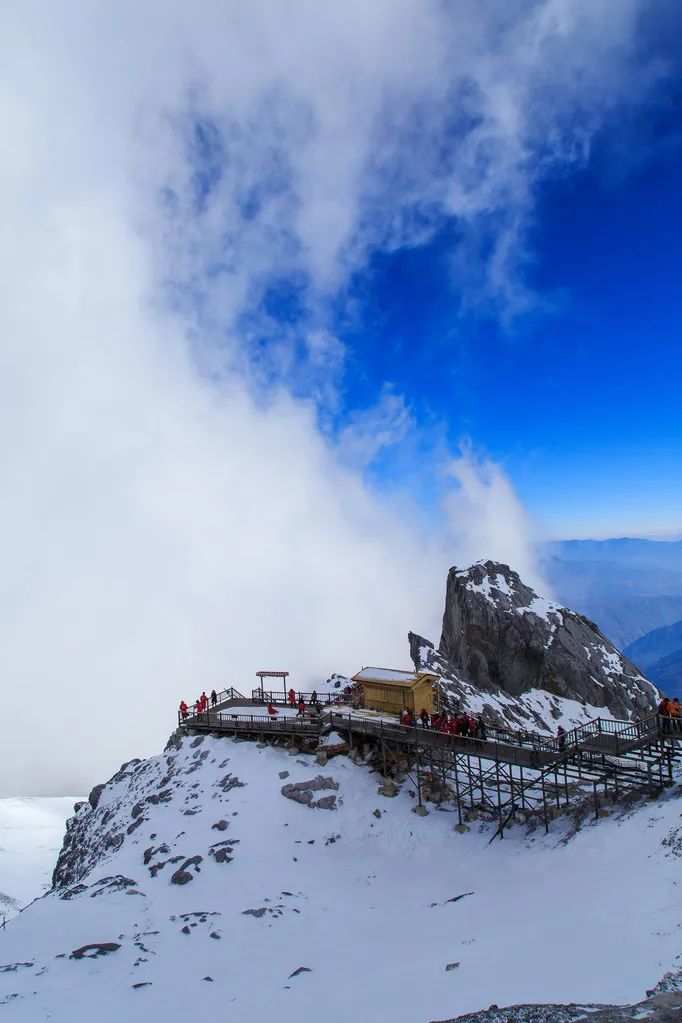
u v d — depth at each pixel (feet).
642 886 90.58
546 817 133.39
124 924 105.70
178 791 167.22
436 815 148.77
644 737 130.21
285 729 174.60
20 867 301.02
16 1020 71.31
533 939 85.92
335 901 117.50
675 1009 50.24
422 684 180.75
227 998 79.66
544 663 291.17
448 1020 60.23
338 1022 71.31
